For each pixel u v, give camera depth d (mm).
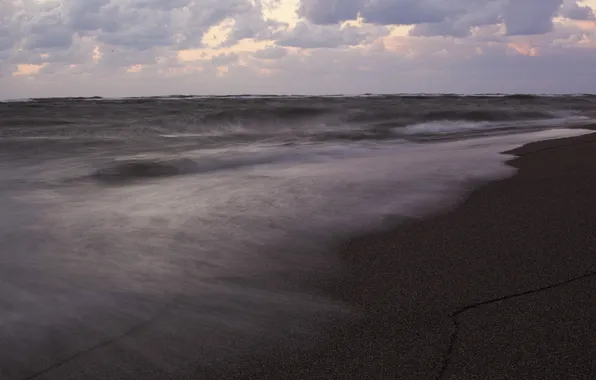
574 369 1671
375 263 2746
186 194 4582
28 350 1854
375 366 1741
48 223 3592
